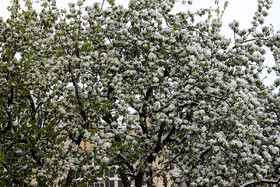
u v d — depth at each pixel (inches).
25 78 375.2
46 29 420.8
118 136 398.3
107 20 434.9
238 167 406.6
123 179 444.5
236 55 418.9
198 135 394.0
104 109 369.1
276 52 425.1
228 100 364.5
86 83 384.5
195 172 416.5
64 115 387.9
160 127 407.5
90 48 385.1
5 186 338.3
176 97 393.1
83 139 382.0
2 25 426.0
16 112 367.6
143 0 453.4
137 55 463.5
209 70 381.1
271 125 469.4
